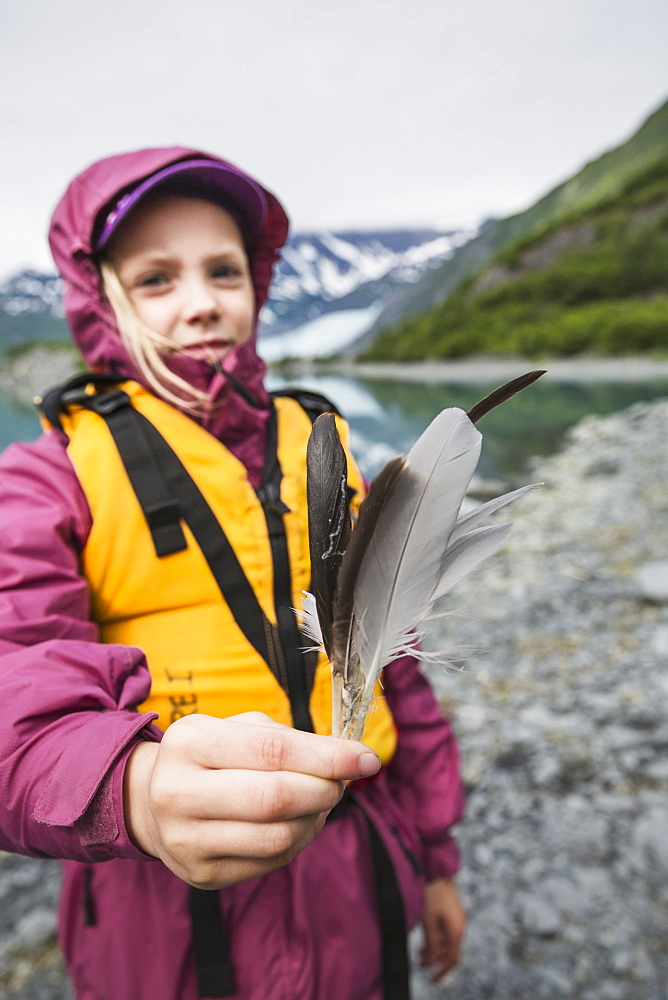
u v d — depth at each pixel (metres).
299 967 1.12
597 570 5.62
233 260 1.39
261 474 1.30
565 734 3.39
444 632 4.76
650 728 3.32
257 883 1.14
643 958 2.17
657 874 2.49
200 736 0.61
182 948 1.12
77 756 0.71
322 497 0.64
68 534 1.11
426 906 1.57
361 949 1.19
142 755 0.71
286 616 1.16
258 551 1.18
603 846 2.64
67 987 2.30
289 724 1.13
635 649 4.16
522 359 38.06
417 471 0.63
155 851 0.66
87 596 1.10
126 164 1.32
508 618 4.89
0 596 1.00
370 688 0.63
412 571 0.62
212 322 1.33
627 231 51.56
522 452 11.97
